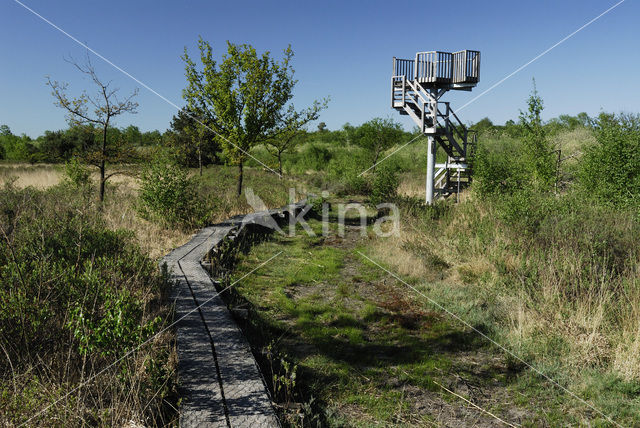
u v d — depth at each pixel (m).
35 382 3.70
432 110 18.17
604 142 11.82
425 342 6.18
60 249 6.28
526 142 14.21
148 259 6.96
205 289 7.17
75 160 16.02
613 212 10.17
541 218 9.80
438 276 9.02
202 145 28.23
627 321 5.76
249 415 3.76
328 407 4.51
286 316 7.05
